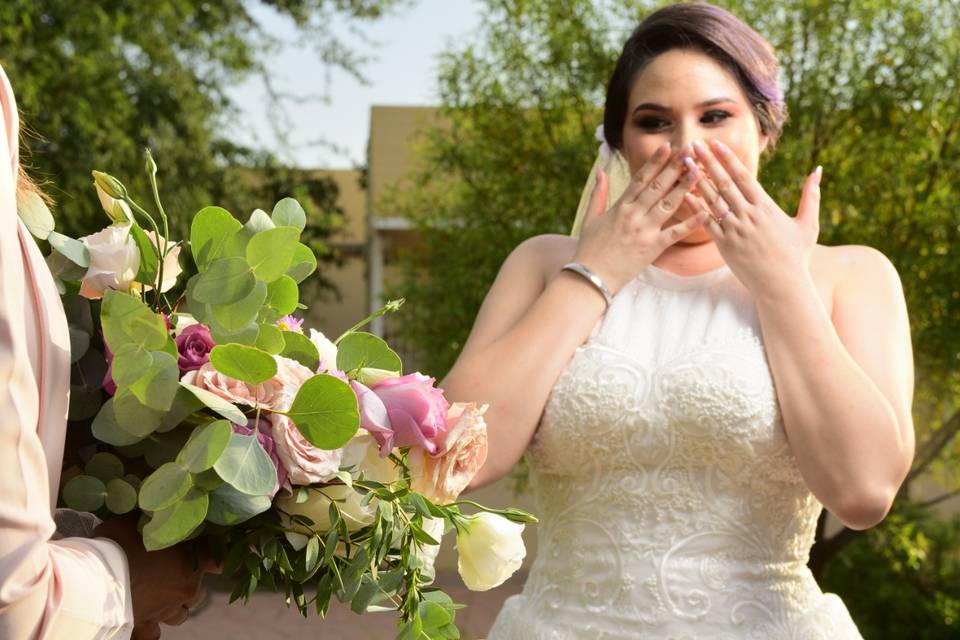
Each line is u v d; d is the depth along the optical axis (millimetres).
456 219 7988
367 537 1442
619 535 2199
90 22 9539
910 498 9000
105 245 1435
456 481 1504
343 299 16562
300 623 9039
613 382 2189
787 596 2207
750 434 2133
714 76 2289
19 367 1142
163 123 10492
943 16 6859
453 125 8023
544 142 7668
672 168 2285
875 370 2186
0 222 1165
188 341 1401
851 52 6914
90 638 1206
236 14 11617
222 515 1337
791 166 6664
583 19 7340
